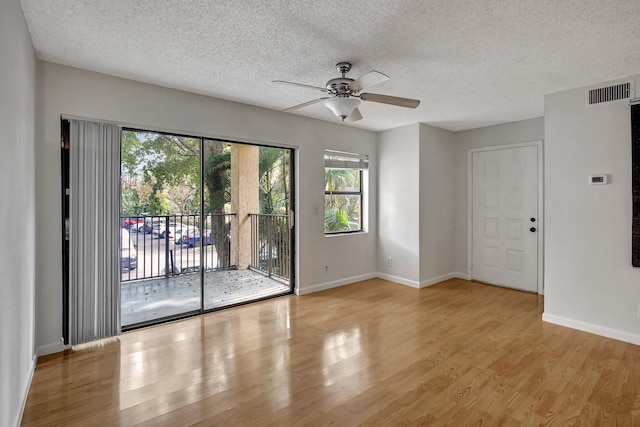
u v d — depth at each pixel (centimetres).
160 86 313
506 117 425
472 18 196
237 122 364
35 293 245
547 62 257
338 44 230
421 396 206
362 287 462
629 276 282
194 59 255
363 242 500
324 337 296
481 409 194
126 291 352
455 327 319
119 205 293
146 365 245
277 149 420
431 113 405
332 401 202
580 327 310
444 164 496
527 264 439
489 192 475
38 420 183
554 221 326
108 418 185
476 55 246
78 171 272
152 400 202
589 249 304
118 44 231
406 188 471
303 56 250
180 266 373
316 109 392
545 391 212
